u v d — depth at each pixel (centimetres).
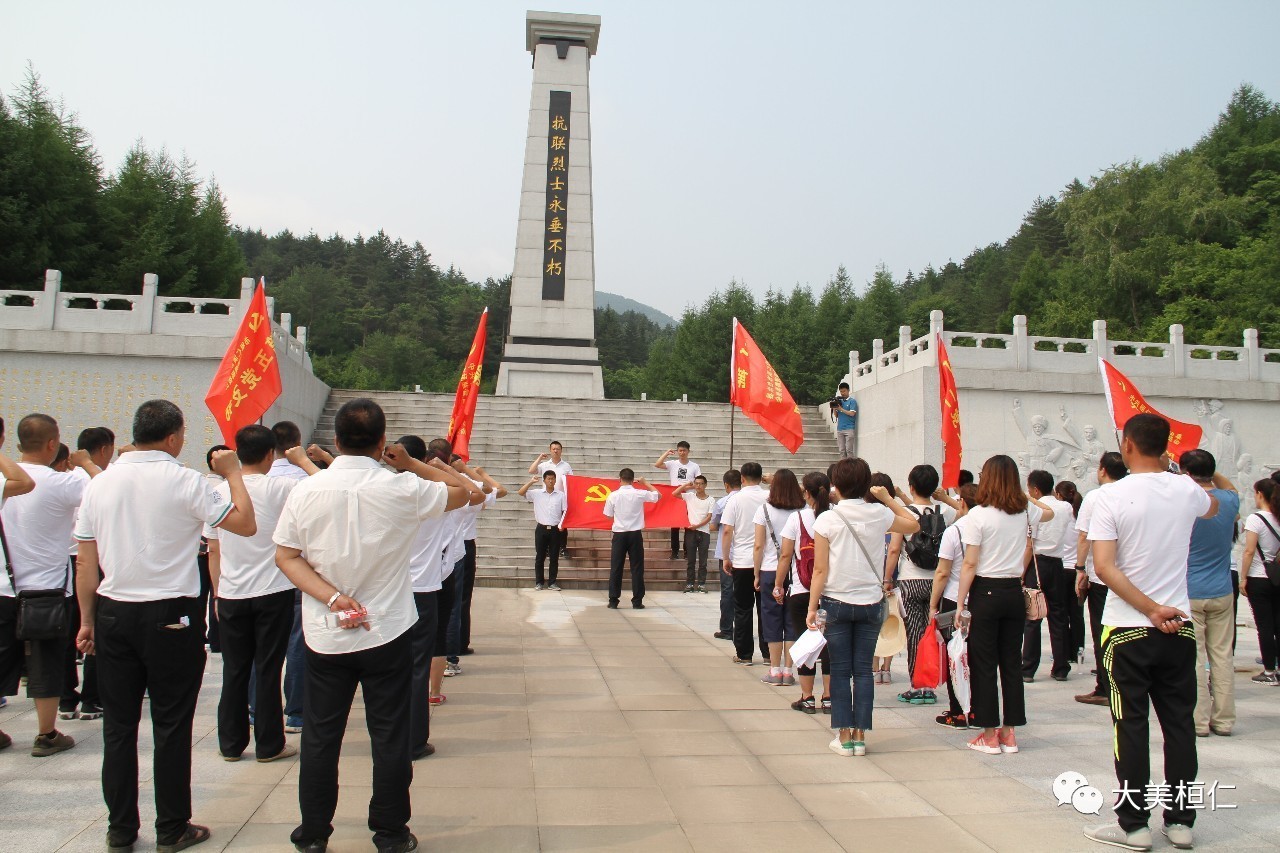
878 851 404
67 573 534
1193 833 433
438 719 630
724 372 4369
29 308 1487
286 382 1611
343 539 371
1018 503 566
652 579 1455
